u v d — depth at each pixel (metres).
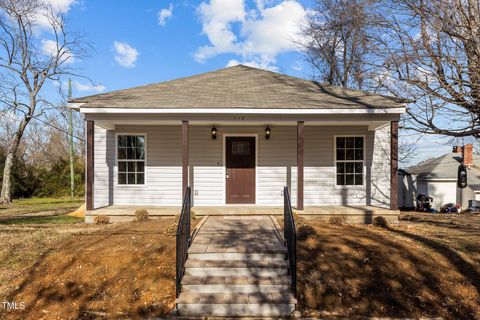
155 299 4.59
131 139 10.09
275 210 8.59
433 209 16.61
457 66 7.84
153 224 7.71
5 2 18.03
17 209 14.41
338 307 4.49
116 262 5.38
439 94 8.08
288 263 5.12
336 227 7.54
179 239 4.68
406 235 6.93
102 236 6.65
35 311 4.47
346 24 14.07
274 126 10.04
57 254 5.84
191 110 8.11
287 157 10.06
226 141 10.08
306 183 10.02
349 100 8.89
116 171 10.03
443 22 7.74
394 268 5.29
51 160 31.34
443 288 4.93
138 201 10.02
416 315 4.38
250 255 5.31
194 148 10.03
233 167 10.08
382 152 10.05
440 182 18.36
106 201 10.03
